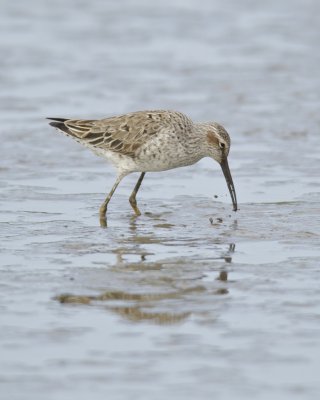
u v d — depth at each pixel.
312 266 13.55
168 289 12.67
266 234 15.21
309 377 10.23
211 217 16.27
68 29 31.42
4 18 32.53
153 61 28.11
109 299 12.32
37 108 23.50
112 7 34.44
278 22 32.56
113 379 10.18
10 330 11.35
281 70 27.09
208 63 27.91
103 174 18.97
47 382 10.12
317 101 23.97
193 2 35.28
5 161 19.53
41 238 15.00
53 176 18.73
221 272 13.34
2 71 26.80
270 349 10.86
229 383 10.09
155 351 10.83
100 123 16.81
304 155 19.97
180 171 19.33
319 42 30.09
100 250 14.38
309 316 11.72
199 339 11.12
